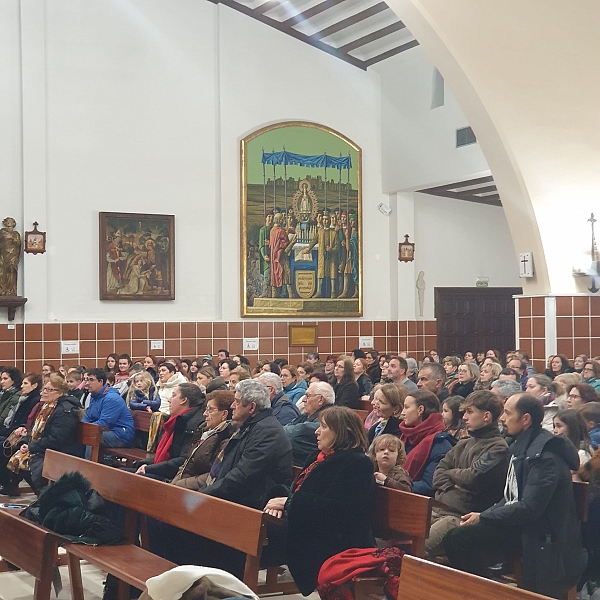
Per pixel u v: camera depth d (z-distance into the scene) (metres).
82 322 15.82
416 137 17.36
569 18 10.03
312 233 17.64
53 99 15.77
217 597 2.46
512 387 7.22
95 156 16.06
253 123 17.22
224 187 16.95
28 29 15.59
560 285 12.55
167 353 16.42
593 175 11.95
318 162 17.72
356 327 18.05
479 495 5.62
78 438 8.70
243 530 4.59
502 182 12.19
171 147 16.64
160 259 16.45
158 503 5.38
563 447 5.07
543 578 4.93
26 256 15.42
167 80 16.62
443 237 18.91
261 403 5.93
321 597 4.79
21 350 15.41
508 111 11.48
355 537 5.04
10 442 9.51
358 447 5.18
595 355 12.62
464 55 11.05
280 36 17.45
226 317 16.92
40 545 4.55
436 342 18.69
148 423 10.01
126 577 4.61
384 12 16.27
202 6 16.92
